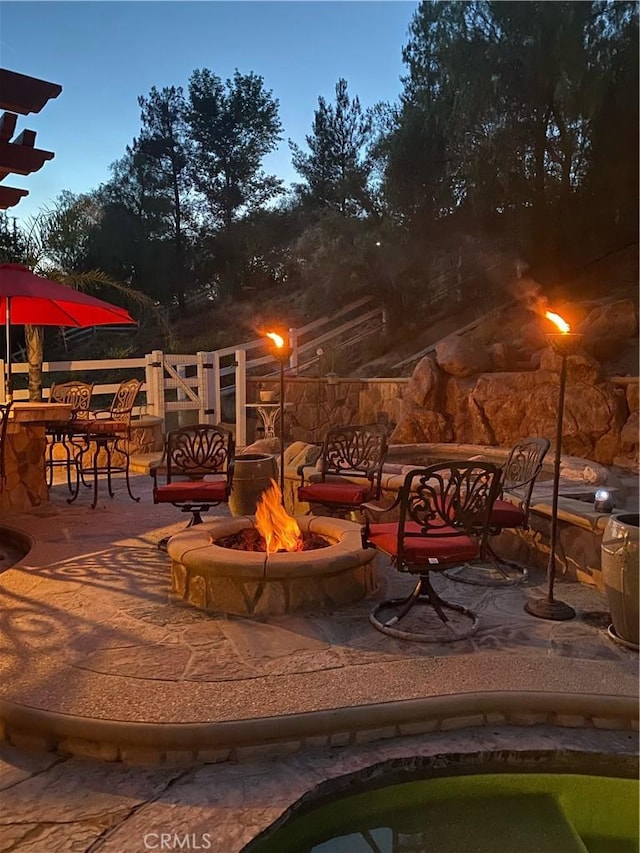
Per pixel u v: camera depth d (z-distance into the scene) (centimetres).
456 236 1220
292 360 1107
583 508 420
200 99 1900
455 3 1082
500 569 420
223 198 1934
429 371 890
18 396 859
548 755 248
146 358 912
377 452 545
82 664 289
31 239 942
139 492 685
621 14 1049
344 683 273
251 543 404
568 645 314
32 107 261
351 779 235
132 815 212
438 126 1161
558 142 1133
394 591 398
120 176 1895
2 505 573
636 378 757
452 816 232
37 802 219
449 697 262
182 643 313
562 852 212
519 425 816
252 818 210
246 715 247
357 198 1299
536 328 962
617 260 1185
